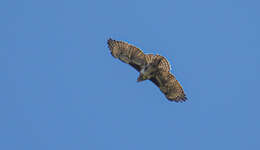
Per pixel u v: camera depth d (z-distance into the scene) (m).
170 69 55.84
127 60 56.25
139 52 55.53
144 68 55.84
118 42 56.03
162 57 55.50
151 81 57.19
